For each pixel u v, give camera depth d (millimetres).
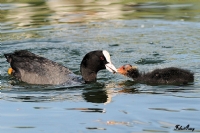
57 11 24906
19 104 12633
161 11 24859
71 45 19406
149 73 15289
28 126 10938
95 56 15266
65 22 22891
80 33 21141
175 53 17859
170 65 16422
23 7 25906
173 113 11570
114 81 15266
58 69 15375
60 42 19828
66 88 14461
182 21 22672
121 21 23109
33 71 15336
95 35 20781
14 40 20062
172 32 20859
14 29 21609
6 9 25312
